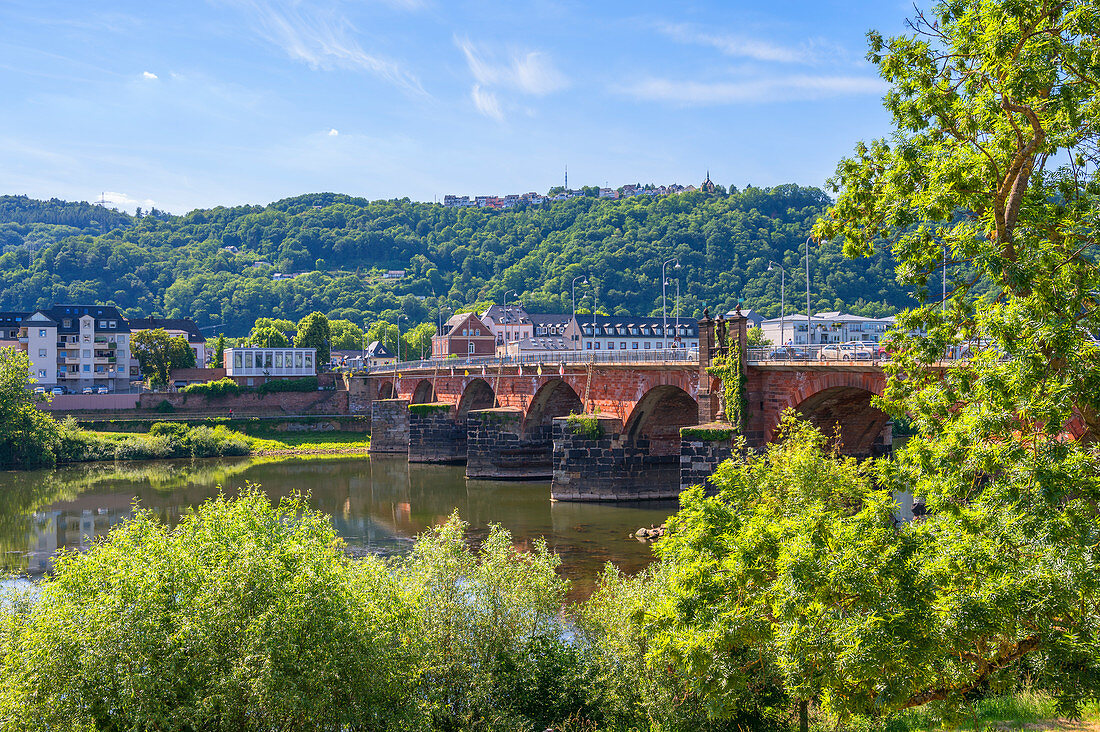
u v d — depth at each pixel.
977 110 20.30
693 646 18.19
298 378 149.25
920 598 16.09
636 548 55.03
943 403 19.62
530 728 23.92
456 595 25.44
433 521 66.44
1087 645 15.50
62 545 58.38
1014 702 19.78
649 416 74.62
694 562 19.75
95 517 68.81
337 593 22.34
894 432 86.88
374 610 23.45
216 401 138.12
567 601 42.12
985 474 18.09
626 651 24.58
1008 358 18.55
